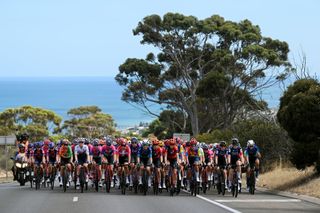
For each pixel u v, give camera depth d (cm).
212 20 6500
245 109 6081
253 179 2600
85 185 2842
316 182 2578
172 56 6456
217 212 1862
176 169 2509
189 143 2567
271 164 3878
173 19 6362
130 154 2589
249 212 1870
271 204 2134
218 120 6309
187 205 2072
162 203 2138
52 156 2903
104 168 2756
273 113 4428
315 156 2722
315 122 2700
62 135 9025
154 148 2536
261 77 6238
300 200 2283
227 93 6112
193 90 6384
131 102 6788
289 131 2809
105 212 1858
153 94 6494
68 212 1861
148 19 6362
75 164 2725
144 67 6347
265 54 6053
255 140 3928
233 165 2492
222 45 6512
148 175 2514
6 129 8156
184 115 6656
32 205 2075
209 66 6538
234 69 6244
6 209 1955
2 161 5703
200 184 2633
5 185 3541
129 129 11569
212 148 2909
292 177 2923
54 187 3038
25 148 3422
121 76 6500
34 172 2986
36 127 8312
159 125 9181
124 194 2539
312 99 2692
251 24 6644
